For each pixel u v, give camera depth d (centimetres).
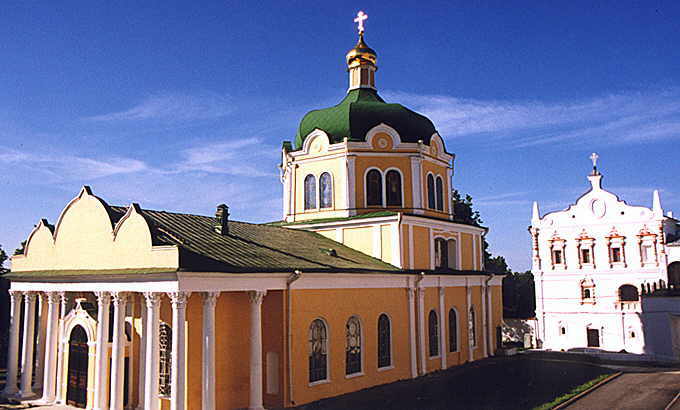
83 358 2477
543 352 4428
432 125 3703
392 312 2978
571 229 4925
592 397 2667
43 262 2589
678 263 4541
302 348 2414
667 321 4250
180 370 1978
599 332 4741
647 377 3309
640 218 4656
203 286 2061
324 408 2312
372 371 2803
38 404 2500
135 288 2130
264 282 2275
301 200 3538
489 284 3981
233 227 2800
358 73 3872
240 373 2339
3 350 4141
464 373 3216
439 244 3541
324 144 3459
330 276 2580
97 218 2336
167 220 2481
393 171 3409
